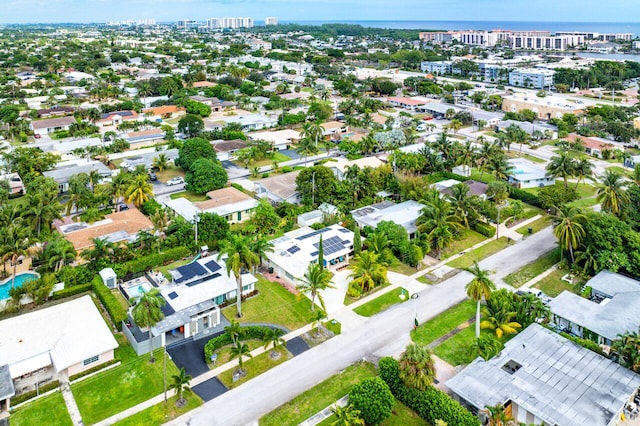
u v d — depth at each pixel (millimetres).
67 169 139500
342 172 136375
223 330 75250
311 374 65750
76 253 90562
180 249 96750
